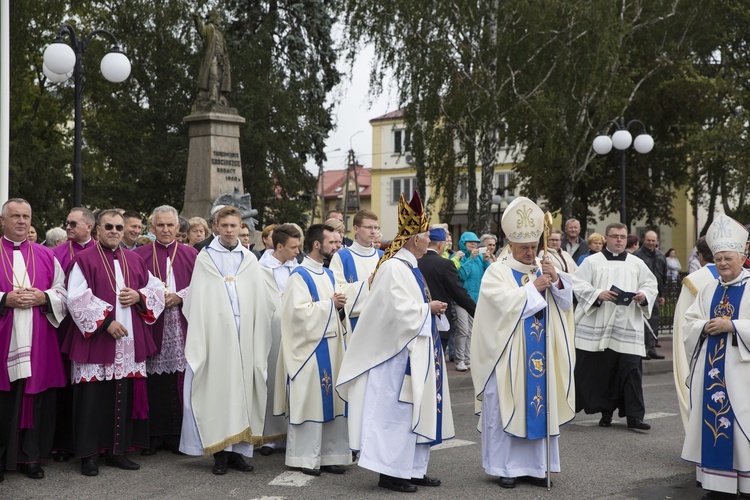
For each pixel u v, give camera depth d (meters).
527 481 6.80
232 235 7.41
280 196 33.91
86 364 6.92
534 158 24.91
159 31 34.12
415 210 6.62
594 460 7.57
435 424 6.47
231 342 7.18
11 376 6.66
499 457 6.67
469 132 24.23
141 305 7.26
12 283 6.82
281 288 8.34
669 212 33.75
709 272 7.52
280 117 31.86
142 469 7.16
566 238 13.34
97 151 35.25
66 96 34.16
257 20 32.84
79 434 6.89
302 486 6.61
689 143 28.42
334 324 7.20
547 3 22.81
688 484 6.77
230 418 7.02
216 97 18.77
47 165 30.81
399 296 6.43
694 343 6.47
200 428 7.04
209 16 19.05
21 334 6.71
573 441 8.40
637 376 8.95
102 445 6.98
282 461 7.53
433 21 23.41
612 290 8.97
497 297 6.74
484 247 12.55
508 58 23.33
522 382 6.64
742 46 31.59
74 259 7.14
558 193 32.41
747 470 6.10
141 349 7.23
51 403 6.97
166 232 8.05
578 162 26.78
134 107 33.44
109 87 34.00
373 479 6.89
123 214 8.12
